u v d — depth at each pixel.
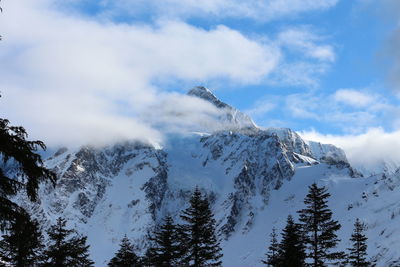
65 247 48.44
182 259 57.81
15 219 22.17
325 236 56.19
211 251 56.94
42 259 46.06
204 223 57.09
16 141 21.34
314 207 57.28
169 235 62.44
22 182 21.95
